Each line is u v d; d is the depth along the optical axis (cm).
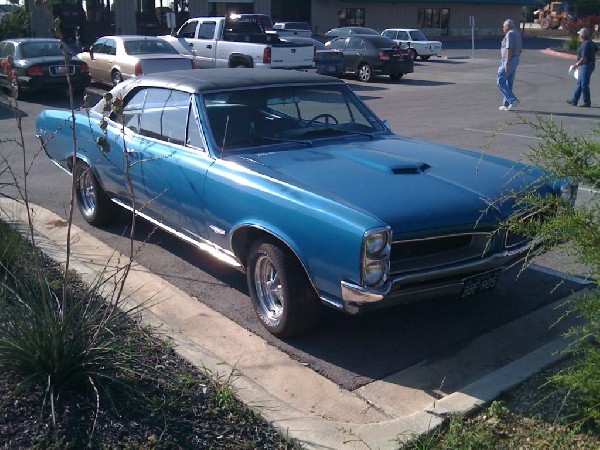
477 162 529
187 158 544
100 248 662
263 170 491
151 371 397
